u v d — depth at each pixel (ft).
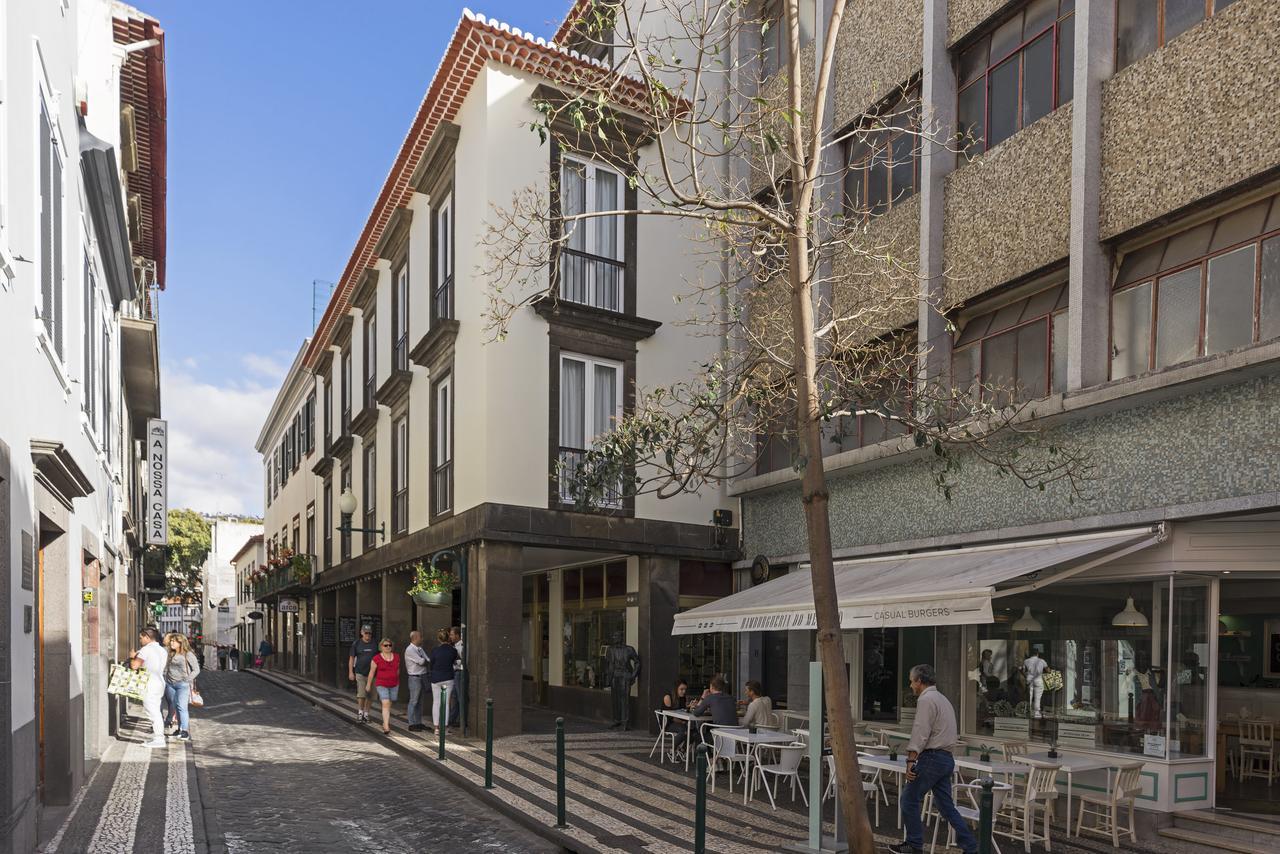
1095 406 33.12
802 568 49.67
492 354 49.37
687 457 32.35
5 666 20.13
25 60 23.43
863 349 40.06
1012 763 29.94
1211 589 31.01
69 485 28.50
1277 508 27.68
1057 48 37.55
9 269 21.02
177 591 227.40
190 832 27.86
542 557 58.34
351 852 26.89
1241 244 30.07
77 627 33.47
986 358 40.19
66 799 30.83
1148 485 31.89
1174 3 32.68
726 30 29.86
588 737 49.62
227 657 159.02
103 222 39.55
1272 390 28.09
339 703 69.82
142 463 102.42
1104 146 34.73
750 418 44.70
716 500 56.49
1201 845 28.27
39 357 25.77
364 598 78.28
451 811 32.78
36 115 24.49
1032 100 38.75
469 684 50.31
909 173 44.98
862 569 42.11
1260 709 37.40
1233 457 29.12
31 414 24.44
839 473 47.26
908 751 25.64
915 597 29.73
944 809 25.38
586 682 61.36
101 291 43.09
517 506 49.34
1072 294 34.81
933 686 26.43
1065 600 34.86
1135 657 31.89
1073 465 34.22
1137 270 33.86
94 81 39.73
